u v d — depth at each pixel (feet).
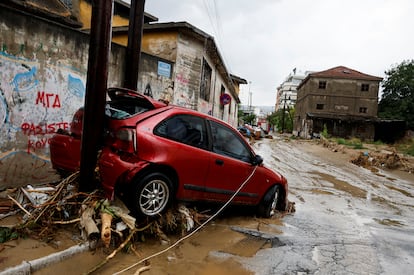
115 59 23.43
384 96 150.10
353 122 135.95
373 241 16.29
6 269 9.22
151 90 28.60
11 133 16.89
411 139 118.11
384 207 24.99
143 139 12.34
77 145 14.26
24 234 11.50
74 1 40.96
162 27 34.01
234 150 16.69
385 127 135.33
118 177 11.90
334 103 142.20
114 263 11.19
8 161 16.89
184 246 13.39
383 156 56.34
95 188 13.52
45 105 18.40
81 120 14.32
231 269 11.83
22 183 17.65
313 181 34.06
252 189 17.61
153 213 12.80
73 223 12.66
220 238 14.82
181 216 14.48
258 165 17.90
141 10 18.95
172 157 13.01
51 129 18.85
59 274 10.02
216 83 52.44
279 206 20.71
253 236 15.46
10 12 16.17
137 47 19.08
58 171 15.60
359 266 12.97
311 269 12.35
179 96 34.76
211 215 16.78
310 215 20.56
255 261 12.69
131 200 12.13
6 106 16.52
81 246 11.24
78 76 20.13
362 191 31.09
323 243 15.40
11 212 13.23
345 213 21.94
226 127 16.40
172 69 31.30
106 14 12.94
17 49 16.69
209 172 14.73
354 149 77.20
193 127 14.58
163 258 12.09
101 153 12.72
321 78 142.92
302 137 145.48
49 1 28.02
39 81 17.93
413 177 44.88
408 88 137.90
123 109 13.99
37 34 17.53
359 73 149.48
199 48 37.24
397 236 17.54
